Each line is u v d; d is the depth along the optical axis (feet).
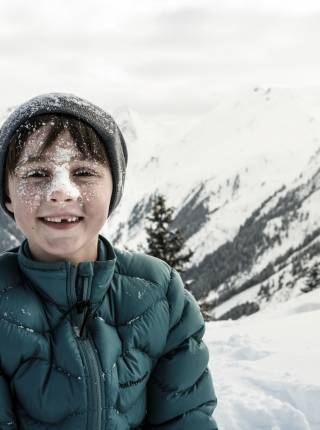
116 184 5.55
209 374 6.45
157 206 64.59
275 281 386.11
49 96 5.12
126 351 5.69
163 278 6.17
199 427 6.19
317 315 21.08
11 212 5.56
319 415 11.12
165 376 6.13
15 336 5.25
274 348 15.84
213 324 25.17
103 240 5.99
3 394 5.28
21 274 5.59
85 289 5.44
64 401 5.26
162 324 5.96
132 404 5.68
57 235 5.00
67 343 5.34
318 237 431.84
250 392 11.92
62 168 4.94
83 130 5.08
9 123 5.11
